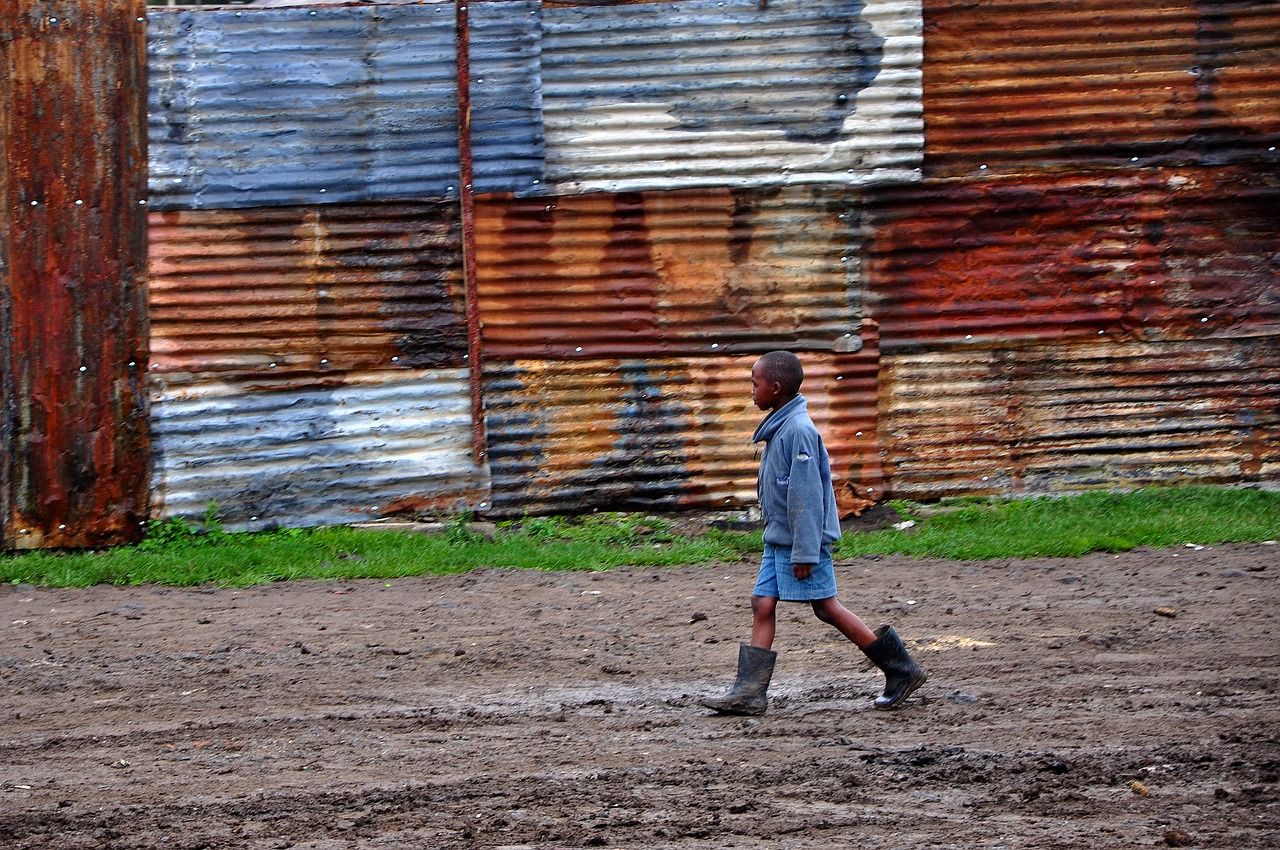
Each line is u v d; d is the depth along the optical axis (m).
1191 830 13.52
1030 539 30.58
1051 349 34.31
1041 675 20.03
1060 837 13.39
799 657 21.72
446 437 33.28
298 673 21.19
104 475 32.22
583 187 33.28
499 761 16.28
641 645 22.75
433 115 32.91
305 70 32.59
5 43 31.53
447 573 29.64
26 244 31.73
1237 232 34.19
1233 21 33.56
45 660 22.41
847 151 33.53
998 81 33.62
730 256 33.69
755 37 33.28
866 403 34.03
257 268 32.62
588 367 33.66
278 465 32.88
